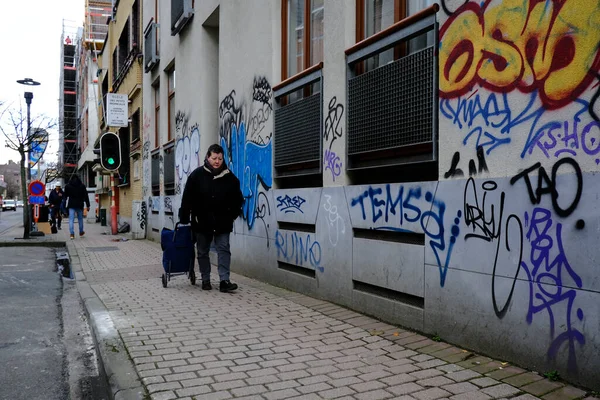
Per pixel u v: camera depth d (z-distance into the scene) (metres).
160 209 14.04
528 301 3.46
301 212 6.45
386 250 4.89
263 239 7.52
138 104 17.81
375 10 5.45
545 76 3.35
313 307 5.67
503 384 3.27
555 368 3.28
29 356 4.59
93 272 8.84
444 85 4.17
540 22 3.38
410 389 3.29
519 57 3.53
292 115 6.73
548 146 3.32
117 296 6.55
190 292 6.77
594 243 3.04
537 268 3.39
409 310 4.62
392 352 4.04
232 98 8.88
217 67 10.66
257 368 3.77
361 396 3.21
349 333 4.62
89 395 3.73
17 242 14.39
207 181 6.68
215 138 10.60
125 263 10.00
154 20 15.07
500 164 3.68
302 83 6.49
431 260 4.32
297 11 7.06
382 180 5.31
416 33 4.54
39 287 7.88
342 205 5.58
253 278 7.85
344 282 5.59
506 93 3.62
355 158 5.52
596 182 3.03
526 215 3.47
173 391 3.34
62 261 11.14
